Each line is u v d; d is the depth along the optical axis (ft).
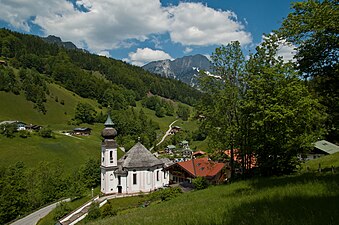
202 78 115.34
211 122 114.32
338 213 30.37
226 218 34.76
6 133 368.89
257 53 100.17
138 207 152.25
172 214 46.11
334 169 83.56
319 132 93.40
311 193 44.04
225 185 99.40
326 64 67.51
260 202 43.14
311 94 88.17
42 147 362.33
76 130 486.79
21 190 223.51
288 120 81.82
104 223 59.16
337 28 60.54
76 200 209.26
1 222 195.52
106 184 203.72
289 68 89.15
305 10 67.36
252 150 97.50
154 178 213.66
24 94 567.18
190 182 212.64
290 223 28.89
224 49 112.98
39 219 182.39
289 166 96.02
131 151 219.82
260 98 84.43
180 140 537.24
